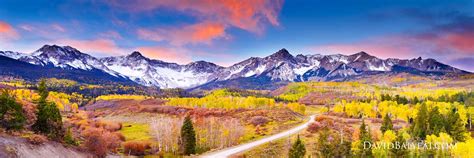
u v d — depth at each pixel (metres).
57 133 64.75
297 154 78.75
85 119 149.62
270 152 90.88
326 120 136.25
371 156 84.31
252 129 135.25
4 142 46.56
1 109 54.25
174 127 117.12
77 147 65.06
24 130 59.31
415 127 120.56
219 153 86.25
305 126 135.38
